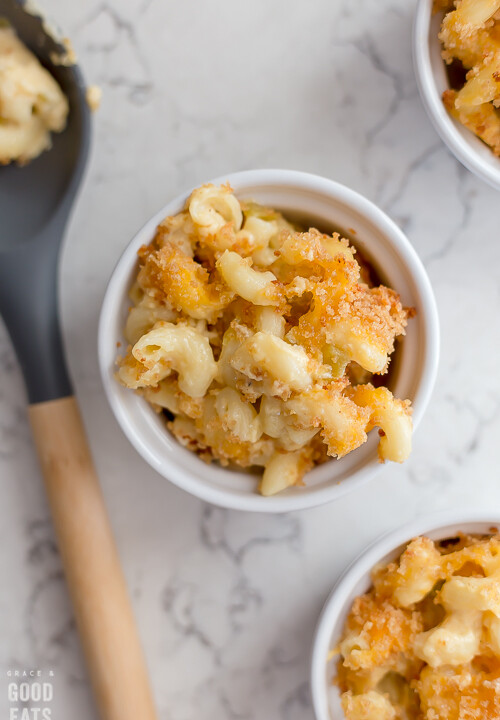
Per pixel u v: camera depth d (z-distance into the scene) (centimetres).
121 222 36
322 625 33
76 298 36
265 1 35
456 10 32
